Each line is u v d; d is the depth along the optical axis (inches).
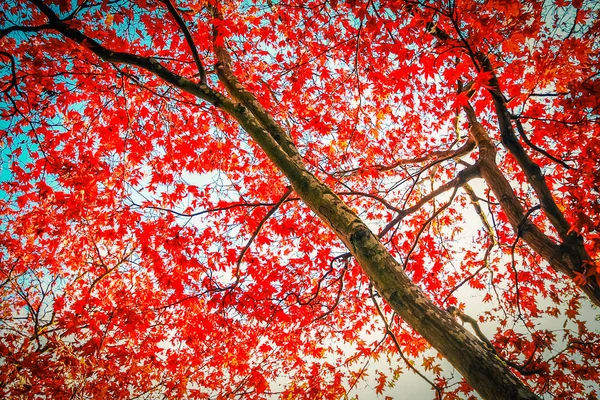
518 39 106.9
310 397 227.6
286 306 222.2
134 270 261.3
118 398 212.7
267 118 145.7
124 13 151.7
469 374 75.9
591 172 125.3
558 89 144.3
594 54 136.2
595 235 121.0
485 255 241.6
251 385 231.1
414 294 87.9
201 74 141.7
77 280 251.6
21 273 229.8
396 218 192.4
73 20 125.5
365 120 242.7
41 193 194.1
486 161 193.3
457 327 82.6
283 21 200.2
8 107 178.2
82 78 188.4
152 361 230.1
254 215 241.6
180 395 230.7
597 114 140.6
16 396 170.2
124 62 136.2
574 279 127.6
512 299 269.3
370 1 117.8
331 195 113.3
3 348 168.2
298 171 121.3
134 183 233.8
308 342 277.0
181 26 131.1
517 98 137.3
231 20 194.1
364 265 96.0
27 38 154.6
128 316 191.2
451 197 201.6
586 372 182.5
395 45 123.0
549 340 190.2
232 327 221.5
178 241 196.9
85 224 210.7
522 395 68.0
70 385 181.6
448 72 114.3
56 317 214.8
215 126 258.4
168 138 250.8
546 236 152.5
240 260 185.6
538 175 147.2
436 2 107.4
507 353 197.0
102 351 199.9
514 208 171.8
